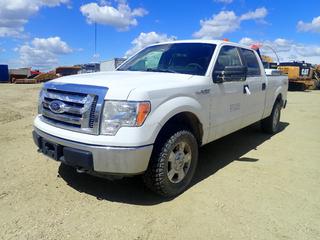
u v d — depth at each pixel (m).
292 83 26.78
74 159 3.55
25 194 3.98
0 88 23.64
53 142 3.76
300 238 3.24
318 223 3.53
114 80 3.80
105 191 4.13
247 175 4.86
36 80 40.44
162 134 3.83
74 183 4.34
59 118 3.78
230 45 5.41
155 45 5.71
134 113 3.43
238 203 3.92
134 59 5.57
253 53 6.30
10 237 3.09
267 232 3.32
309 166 5.35
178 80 4.18
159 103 3.67
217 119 4.80
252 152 6.09
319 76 31.09
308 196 4.19
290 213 3.73
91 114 3.51
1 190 4.07
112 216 3.53
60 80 4.05
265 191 4.30
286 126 8.84
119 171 3.45
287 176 4.87
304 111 12.17
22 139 6.54
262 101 6.52
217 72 4.73
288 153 6.07
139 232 3.24
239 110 5.47
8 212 3.54
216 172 4.95
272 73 7.34
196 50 5.04
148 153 3.53
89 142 3.44
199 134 4.54
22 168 4.84
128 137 3.39
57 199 3.88
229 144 6.64
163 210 3.69
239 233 3.28
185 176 4.18
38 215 3.50
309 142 6.96
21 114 9.95
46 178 4.48
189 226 3.38
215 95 4.65
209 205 3.85
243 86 5.49
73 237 3.12
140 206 3.77
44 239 3.08
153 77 4.17
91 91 3.55
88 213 3.57
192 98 4.17
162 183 3.81
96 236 3.15
